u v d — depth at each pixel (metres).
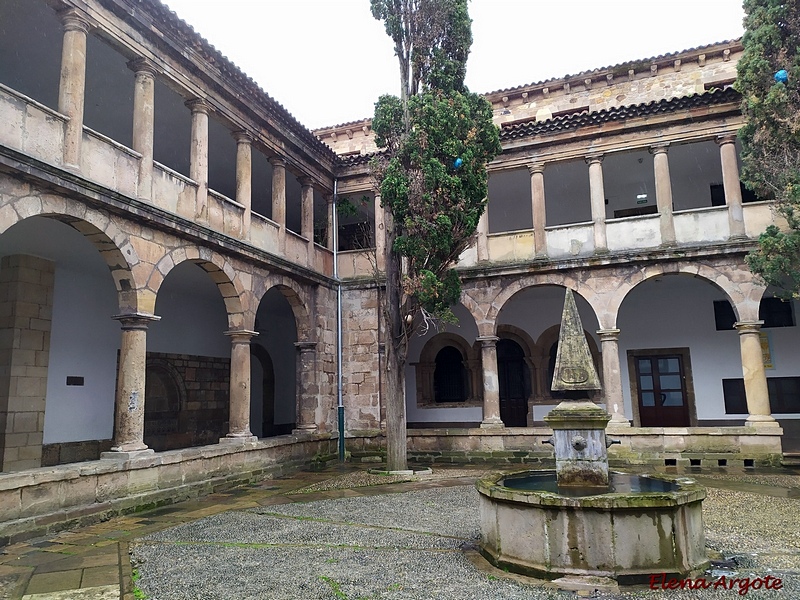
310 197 15.19
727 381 16.28
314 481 11.77
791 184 10.76
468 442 14.45
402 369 12.80
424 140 11.81
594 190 14.41
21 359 11.14
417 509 8.68
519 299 17.89
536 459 13.92
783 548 6.26
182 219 10.19
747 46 11.70
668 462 13.05
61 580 5.67
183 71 10.77
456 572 5.47
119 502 8.68
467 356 18.22
